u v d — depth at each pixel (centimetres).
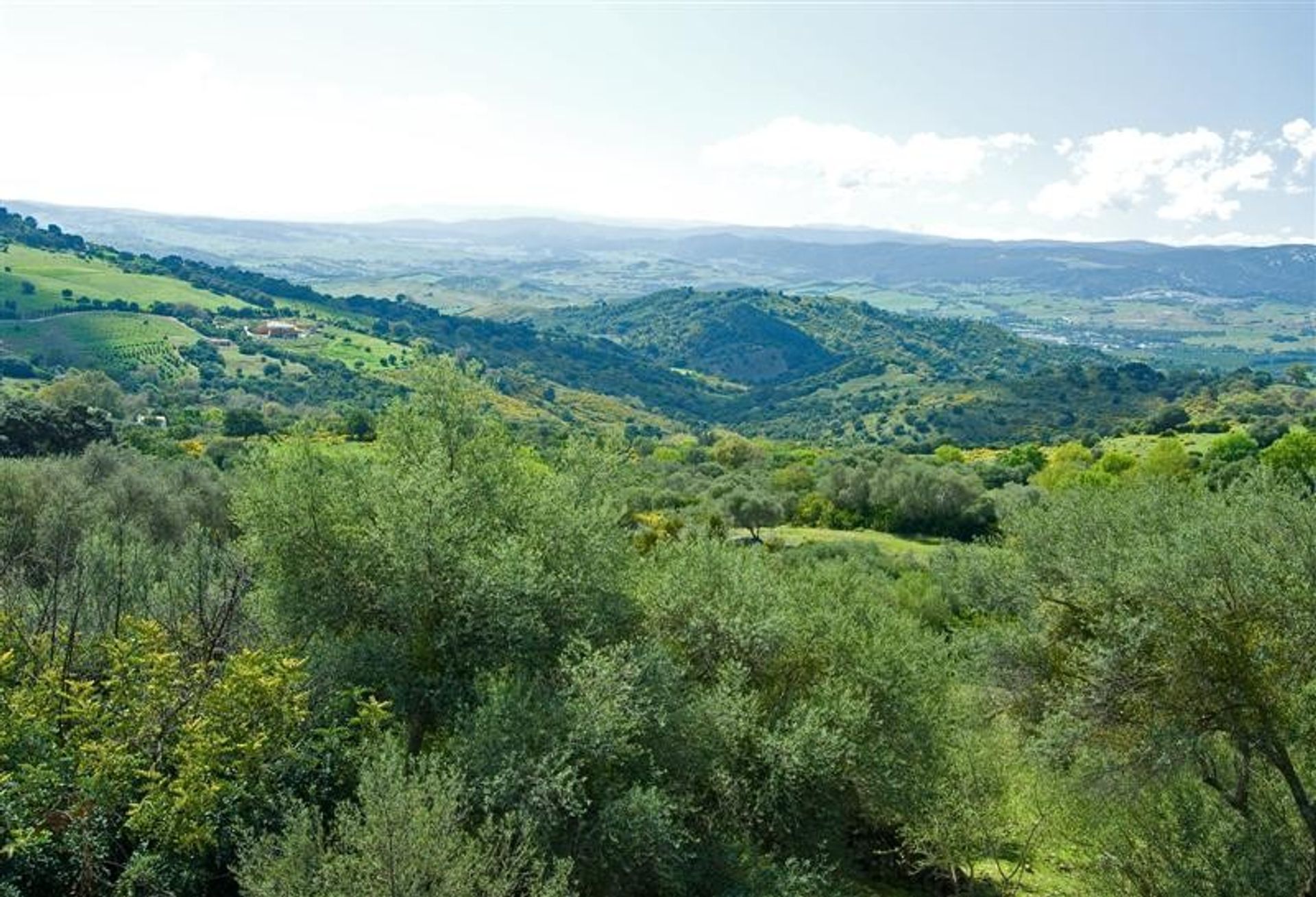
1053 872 2323
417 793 1266
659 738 1808
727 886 1714
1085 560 2159
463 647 1875
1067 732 1878
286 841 1312
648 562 2517
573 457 2588
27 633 1783
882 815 2233
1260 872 1653
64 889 1327
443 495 1905
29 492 3697
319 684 1748
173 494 4431
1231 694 1653
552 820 1492
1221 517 1816
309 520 2045
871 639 2323
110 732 1445
